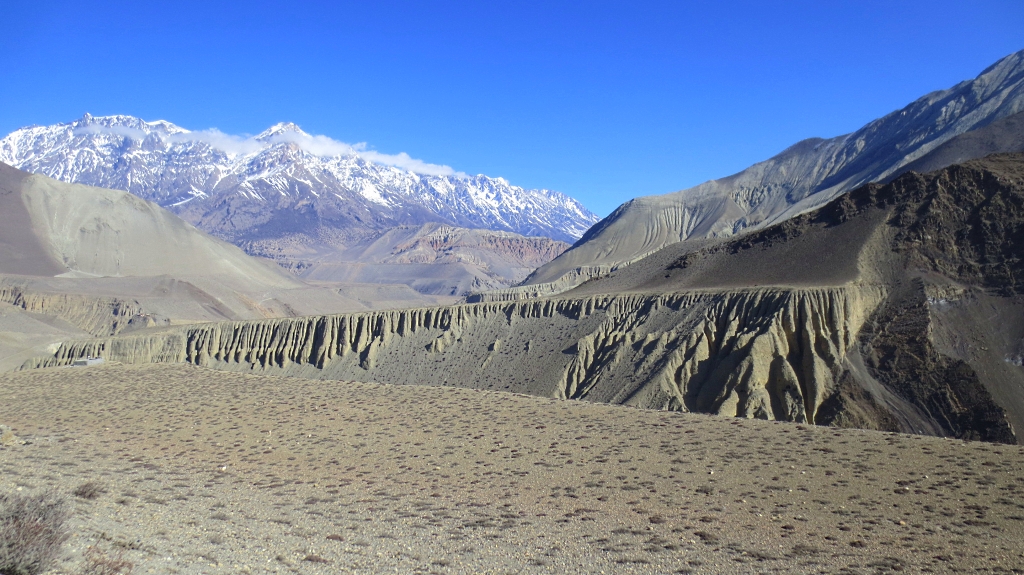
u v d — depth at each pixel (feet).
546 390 350.84
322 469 166.91
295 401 261.24
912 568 101.50
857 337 297.74
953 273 319.68
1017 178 347.15
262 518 120.88
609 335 367.45
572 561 103.30
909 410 259.80
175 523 112.06
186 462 171.73
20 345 577.43
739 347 302.66
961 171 363.97
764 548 110.11
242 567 91.81
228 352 495.41
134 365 358.43
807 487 143.23
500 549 108.06
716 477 152.25
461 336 429.79
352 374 436.35
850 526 120.37
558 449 180.86
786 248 403.95
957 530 117.60
